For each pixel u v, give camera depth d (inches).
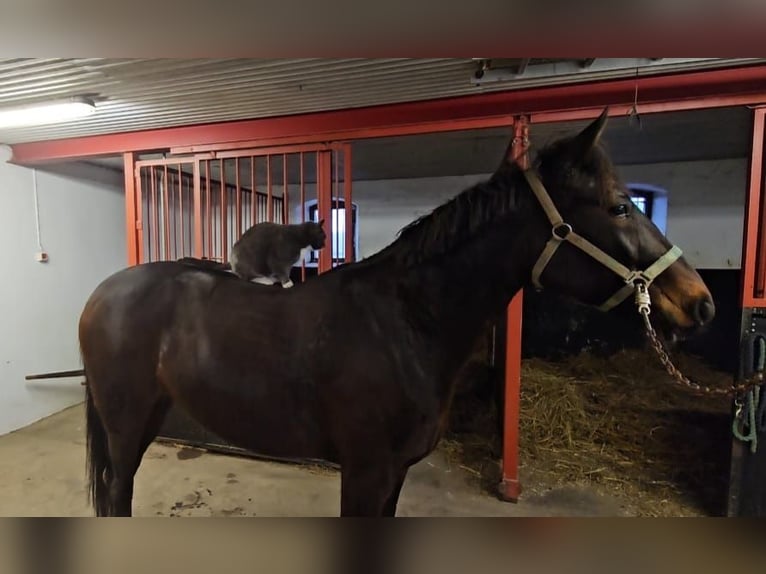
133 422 50.0
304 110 89.0
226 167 146.3
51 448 101.7
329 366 39.8
